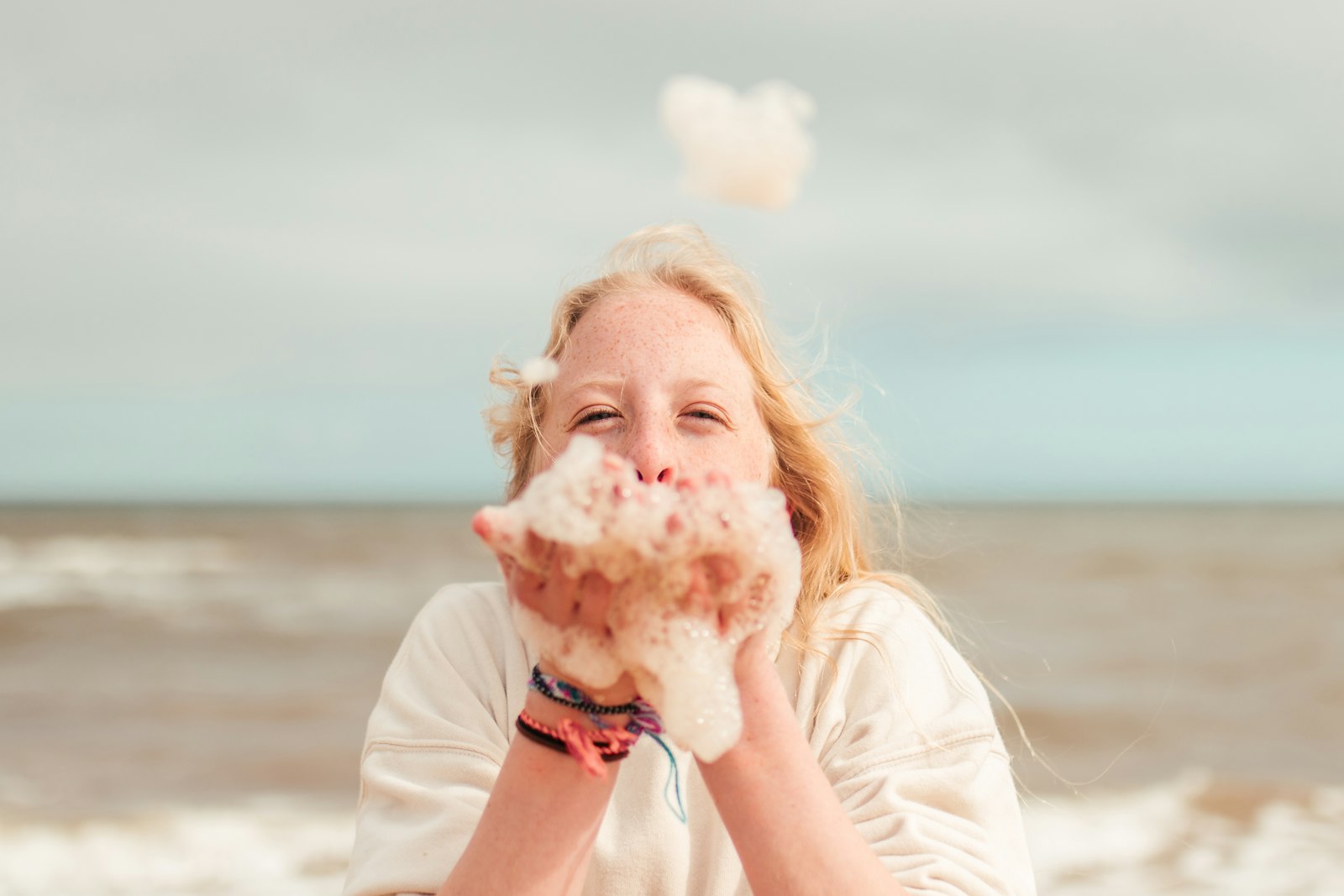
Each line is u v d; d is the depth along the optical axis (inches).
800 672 65.2
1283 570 1530.5
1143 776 422.6
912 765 58.7
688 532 41.4
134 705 588.7
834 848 44.1
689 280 70.7
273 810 368.5
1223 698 613.3
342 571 1384.1
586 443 43.3
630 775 62.2
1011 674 676.1
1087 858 306.3
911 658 65.0
